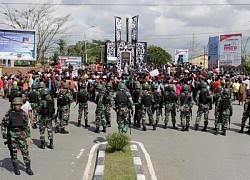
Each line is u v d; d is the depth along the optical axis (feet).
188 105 45.73
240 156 32.24
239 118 58.95
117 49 163.22
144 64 152.66
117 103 36.73
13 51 120.37
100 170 25.03
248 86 76.95
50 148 34.37
